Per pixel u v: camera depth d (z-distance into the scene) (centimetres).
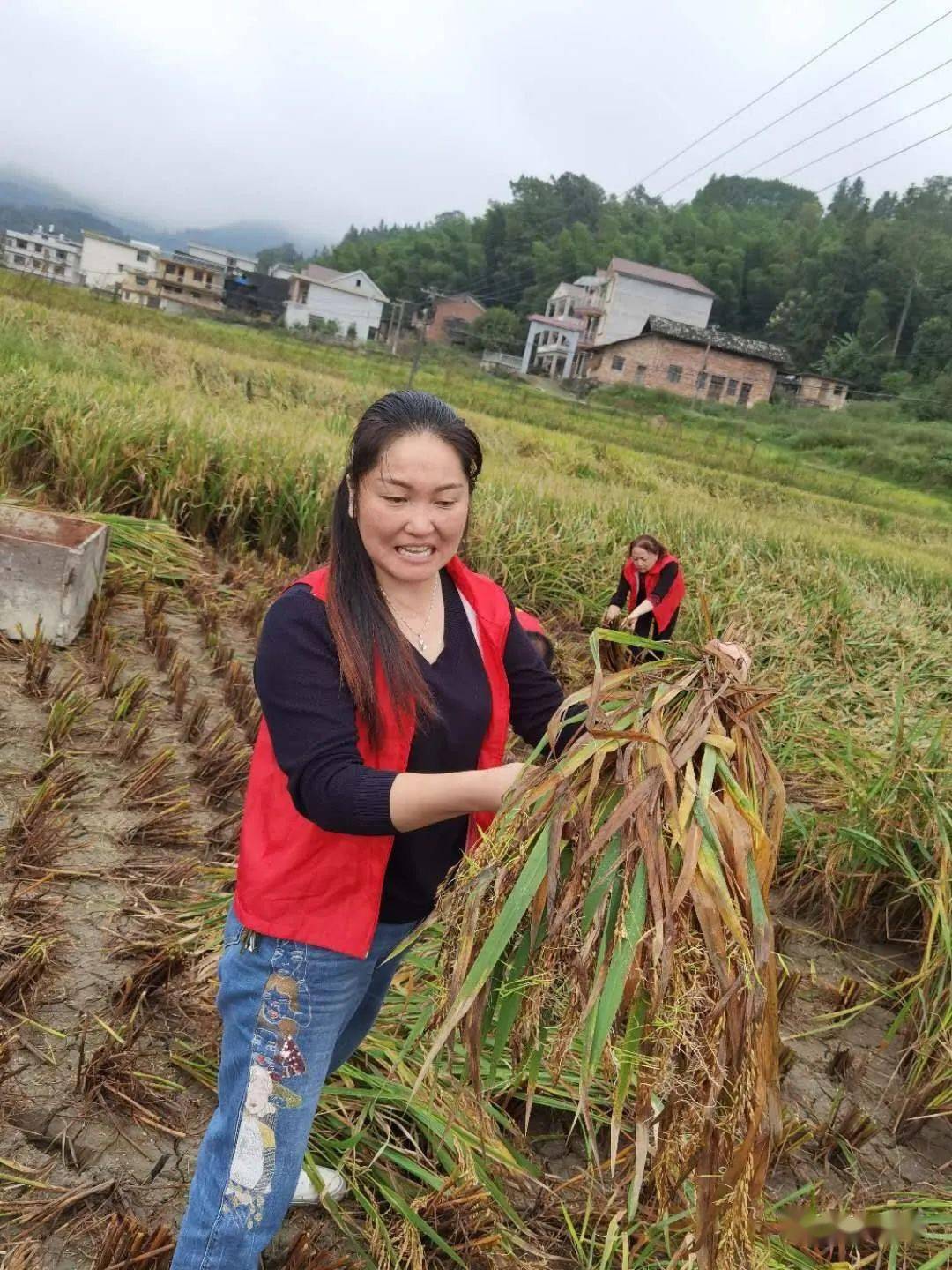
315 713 149
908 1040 341
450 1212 224
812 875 442
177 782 400
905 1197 263
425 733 161
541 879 146
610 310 7362
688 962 145
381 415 152
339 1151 235
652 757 151
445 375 5050
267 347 3909
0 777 366
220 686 510
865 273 9025
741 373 6425
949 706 638
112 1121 235
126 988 269
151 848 351
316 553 782
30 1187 213
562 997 154
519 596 855
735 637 179
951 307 8575
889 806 421
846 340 8600
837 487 3447
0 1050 240
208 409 984
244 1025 162
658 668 169
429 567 157
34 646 461
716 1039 144
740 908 149
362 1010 195
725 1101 151
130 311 3659
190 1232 164
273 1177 163
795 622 827
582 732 159
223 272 9388
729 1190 149
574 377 7381
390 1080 250
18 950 279
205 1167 166
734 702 165
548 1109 269
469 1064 155
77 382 916
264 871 158
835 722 561
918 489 4175
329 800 145
